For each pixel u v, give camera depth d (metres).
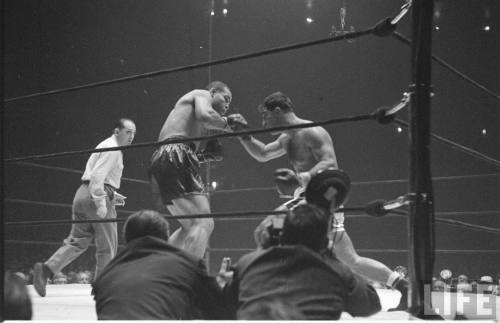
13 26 8.39
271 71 10.90
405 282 4.53
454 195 9.89
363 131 10.45
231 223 10.77
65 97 9.10
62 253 5.93
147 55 10.05
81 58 9.27
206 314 2.84
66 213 9.31
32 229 8.86
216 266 10.72
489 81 9.70
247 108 10.95
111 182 6.25
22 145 8.66
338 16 10.55
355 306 2.72
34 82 8.73
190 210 5.05
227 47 10.98
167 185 5.10
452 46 9.89
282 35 10.86
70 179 9.33
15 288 2.47
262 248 2.91
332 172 3.08
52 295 6.32
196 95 5.28
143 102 10.03
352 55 10.49
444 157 9.99
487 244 9.57
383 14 10.30
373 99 10.48
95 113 9.47
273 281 2.51
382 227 10.17
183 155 5.11
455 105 9.91
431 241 2.85
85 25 9.26
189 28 10.57
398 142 10.18
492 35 9.66
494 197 9.63
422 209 2.85
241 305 2.52
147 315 2.56
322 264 2.56
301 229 2.64
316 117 10.80
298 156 4.72
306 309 2.42
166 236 3.02
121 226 9.86
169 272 2.73
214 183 9.56
